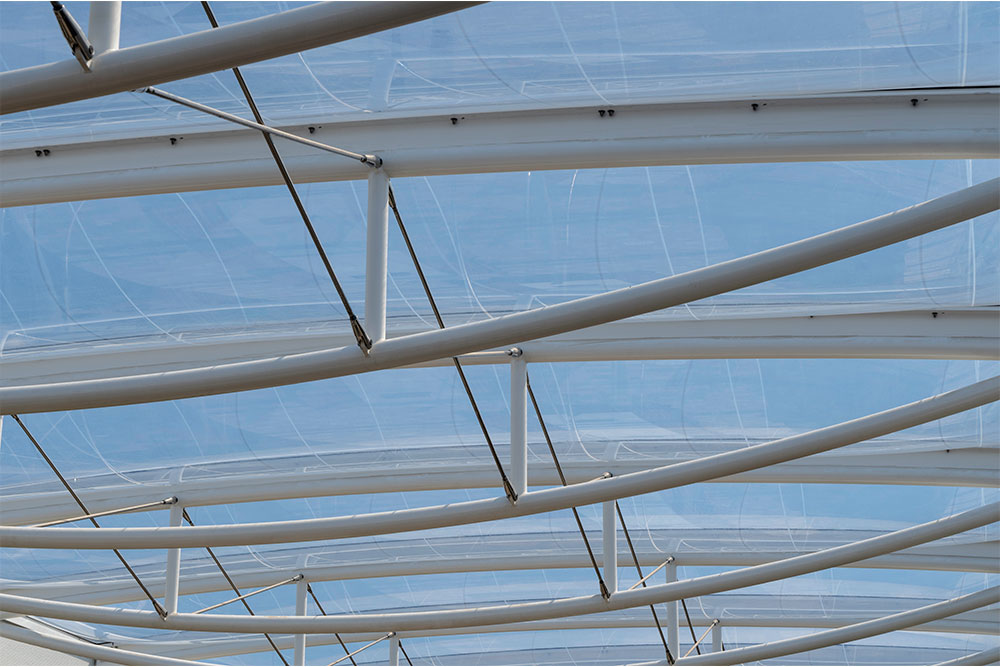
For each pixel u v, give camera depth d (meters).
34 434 22.08
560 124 13.96
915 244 16.64
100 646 30.23
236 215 16.72
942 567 27.12
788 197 16.27
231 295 18.16
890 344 18.28
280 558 28.72
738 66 13.26
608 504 22.36
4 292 17.95
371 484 23.27
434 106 14.00
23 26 13.50
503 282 17.78
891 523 26.62
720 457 16.19
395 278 17.72
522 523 27.69
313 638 33.41
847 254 11.02
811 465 22.78
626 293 11.57
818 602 31.80
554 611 21.53
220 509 26.23
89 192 14.66
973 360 20.25
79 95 7.87
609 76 13.47
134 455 22.86
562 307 11.80
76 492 23.88
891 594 31.11
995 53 12.62
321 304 18.30
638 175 15.98
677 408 21.69
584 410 21.75
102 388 12.80
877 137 13.19
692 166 15.79
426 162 13.96
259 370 12.64
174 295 18.16
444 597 32.12
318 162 14.27
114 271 17.66
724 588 21.12
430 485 23.14
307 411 21.84
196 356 19.72
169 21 13.33
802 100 13.50
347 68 13.65
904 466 22.72
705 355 18.69
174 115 14.29
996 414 21.12
